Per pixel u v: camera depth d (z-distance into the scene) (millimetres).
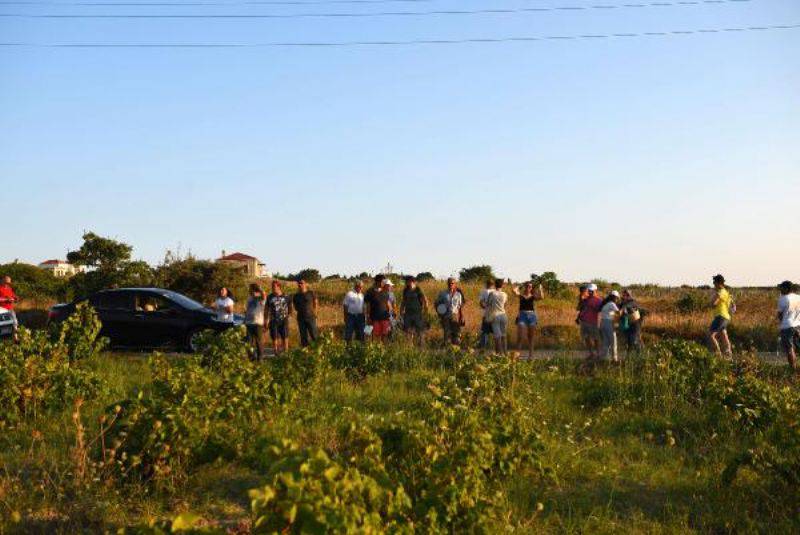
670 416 10250
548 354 18125
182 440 6695
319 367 11438
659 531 6164
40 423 9086
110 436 6996
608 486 7383
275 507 4113
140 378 12844
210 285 30188
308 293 16578
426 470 5695
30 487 6492
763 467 7164
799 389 12312
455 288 17781
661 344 12594
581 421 10180
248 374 8680
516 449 7184
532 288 16547
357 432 5891
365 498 4555
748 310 27844
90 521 5930
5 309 18531
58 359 10297
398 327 17641
